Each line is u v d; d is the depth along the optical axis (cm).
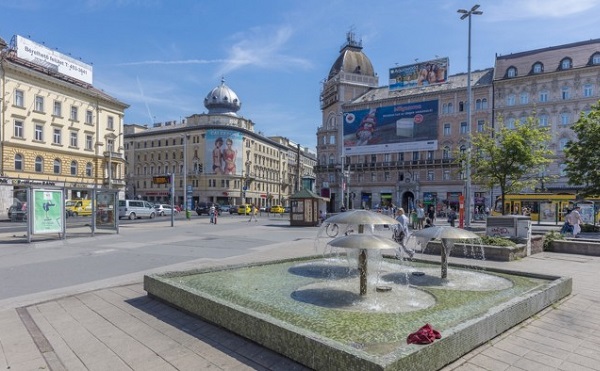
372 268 1010
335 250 1459
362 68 7400
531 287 793
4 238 1911
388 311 607
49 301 724
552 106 5344
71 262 1187
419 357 382
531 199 3669
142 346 511
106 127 5984
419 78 6100
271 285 785
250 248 1560
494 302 671
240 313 514
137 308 675
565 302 712
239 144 8762
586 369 438
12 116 4659
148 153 9288
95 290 800
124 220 3906
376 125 5656
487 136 2820
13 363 465
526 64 5666
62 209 1842
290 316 575
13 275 980
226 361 460
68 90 5353
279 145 11112
